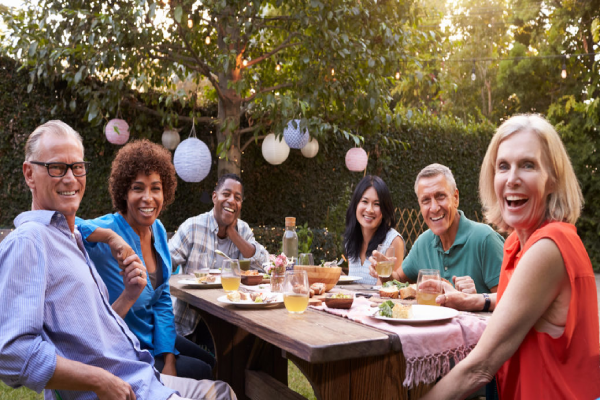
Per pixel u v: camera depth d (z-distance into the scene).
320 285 2.34
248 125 7.05
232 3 5.02
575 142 12.74
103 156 6.17
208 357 2.79
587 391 1.37
